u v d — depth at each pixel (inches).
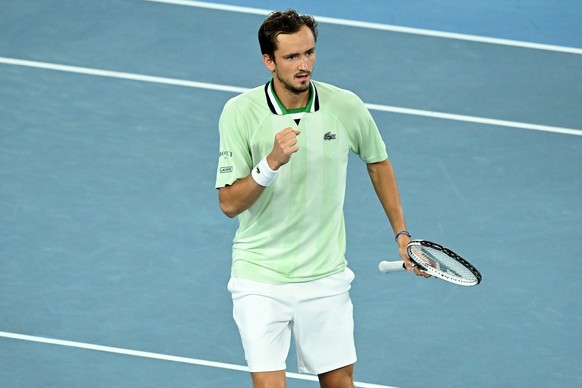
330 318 1180.5
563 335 1493.6
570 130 1945.1
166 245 1644.9
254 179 1093.8
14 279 1568.7
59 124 1913.1
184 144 1872.5
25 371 1408.7
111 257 1617.9
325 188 1150.3
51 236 1656.0
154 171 1804.9
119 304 1530.5
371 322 1505.9
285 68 1090.1
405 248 1167.6
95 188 1763.0
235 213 1130.7
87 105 1963.6
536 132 1934.1
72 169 1803.6
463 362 1444.4
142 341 1467.8
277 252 1165.7
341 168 1156.5
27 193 1744.6
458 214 1722.4
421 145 1882.4
